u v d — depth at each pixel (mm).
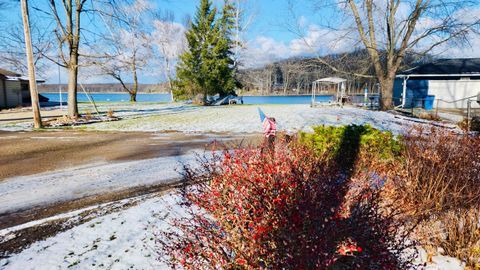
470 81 24891
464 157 4164
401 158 5172
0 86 30953
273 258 2002
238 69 45656
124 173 6684
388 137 5871
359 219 2193
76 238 3707
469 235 3045
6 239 3730
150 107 31469
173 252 2801
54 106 32750
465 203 3240
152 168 7074
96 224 4086
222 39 39625
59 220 4250
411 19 21078
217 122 16578
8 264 3176
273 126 3475
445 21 19875
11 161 8039
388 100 23000
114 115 20797
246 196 2311
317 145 5645
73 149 9633
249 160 2715
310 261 1848
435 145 4766
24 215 4473
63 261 3201
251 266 2027
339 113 20062
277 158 2750
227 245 2221
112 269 3018
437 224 3334
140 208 4598
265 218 2129
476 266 2828
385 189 4016
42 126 15117
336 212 2111
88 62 18250
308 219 1991
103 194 5344
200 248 2309
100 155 8703
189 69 40375
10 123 16688
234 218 2268
